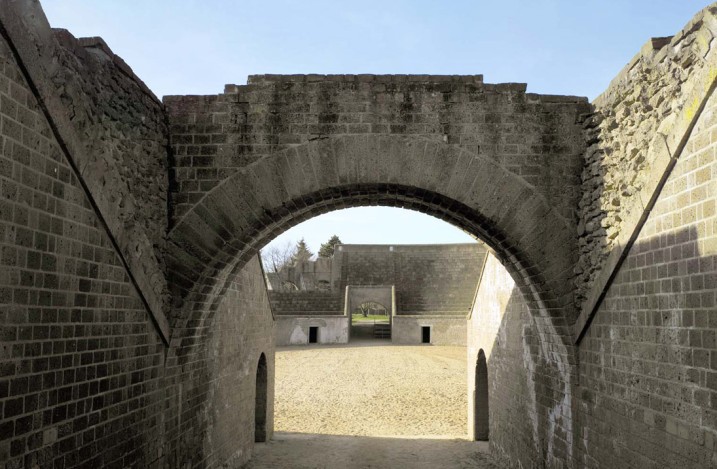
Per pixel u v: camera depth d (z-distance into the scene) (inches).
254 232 306.0
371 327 1630.2
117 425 237.5
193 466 340.8
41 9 189.8
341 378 874.8
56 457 194.1
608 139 273.1
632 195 240.7
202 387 358.3
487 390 579.5
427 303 1366.9
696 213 194.5
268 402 568.7
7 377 169.8
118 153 245.1
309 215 349.7
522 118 298.8
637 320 230.5
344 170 296.5
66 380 200.4
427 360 1027.9
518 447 417.1
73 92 207.5
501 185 294.8
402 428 633.0
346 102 299.1
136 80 266.4
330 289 1544.0
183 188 295.4
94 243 220.4
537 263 292.0
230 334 430.6
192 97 300.0
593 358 271.1
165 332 283.3
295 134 297.9
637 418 229.9
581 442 285.7
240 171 295.9
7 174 170.6
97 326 221.5
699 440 189.0
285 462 481.1
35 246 183.8
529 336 389.4
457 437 593.0
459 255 1456.7
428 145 296.8
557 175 295.3
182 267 291.0
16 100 175.5
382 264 1471.5
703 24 197.9
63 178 200.1
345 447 538.6
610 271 249.4
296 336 1252.5
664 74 225.0
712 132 187.3
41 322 186.4
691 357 194.2
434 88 300.0
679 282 202.7
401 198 326.3
